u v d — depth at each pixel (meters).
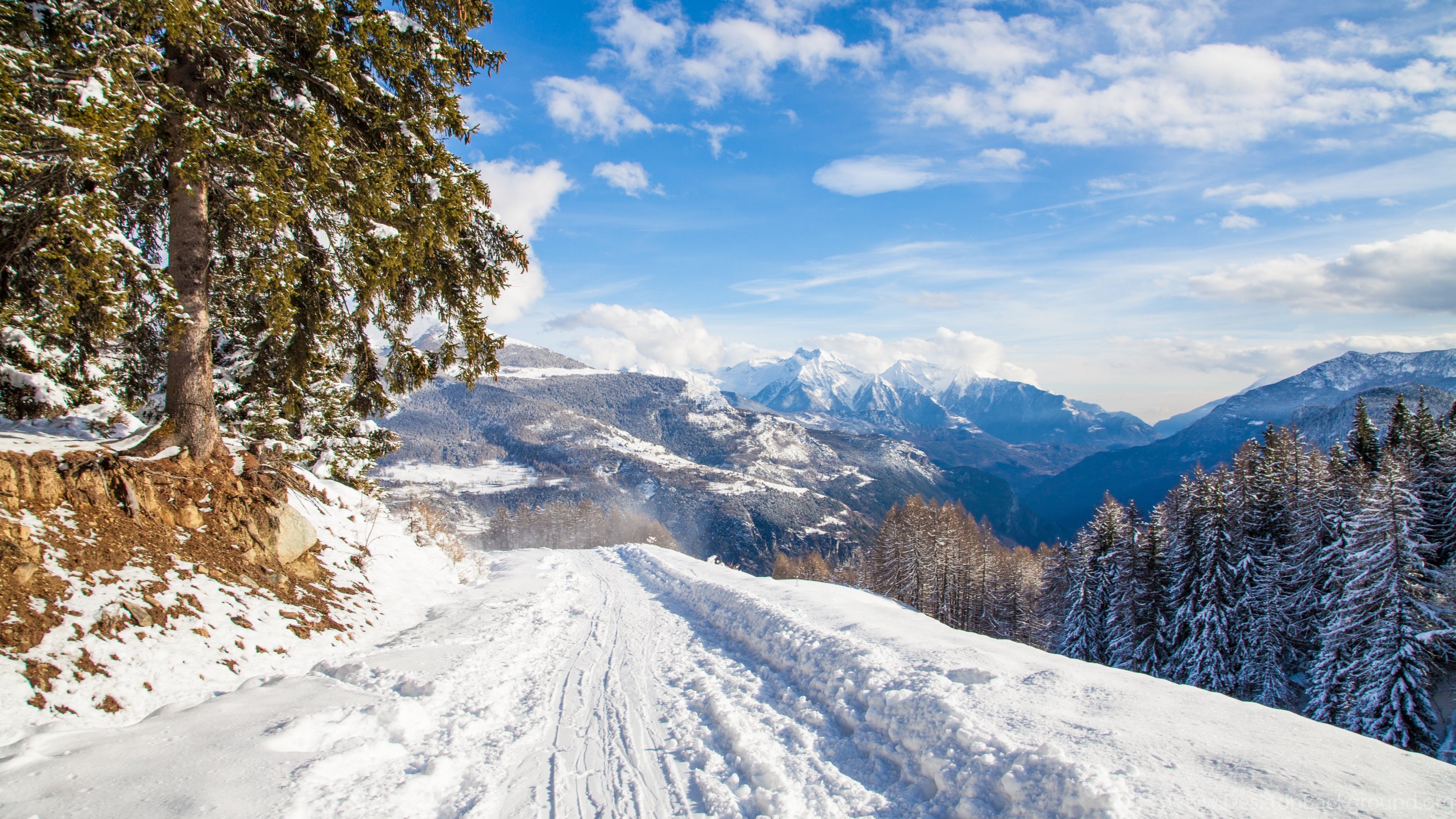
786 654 6.95
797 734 4.91
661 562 18.16
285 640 7.11
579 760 4.62
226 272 9.91
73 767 3.48
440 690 5.78
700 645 8.37
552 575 16.02
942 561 46.97
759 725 5.15
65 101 5.25
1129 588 32.16
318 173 6.99
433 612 10.30
